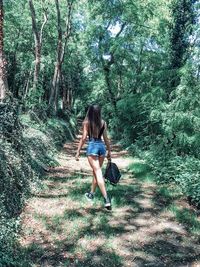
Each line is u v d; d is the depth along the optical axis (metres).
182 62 15.16
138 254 5.91
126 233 6.68
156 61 19.78
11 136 8.96
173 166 10.58
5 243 5.58
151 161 12.59
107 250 5.98
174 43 15.45
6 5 33.59
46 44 35.38
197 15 15.28
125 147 21.03
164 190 9.22
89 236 6.39
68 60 41.59
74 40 35.34
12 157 8.33
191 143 11.59
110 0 24.19
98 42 26.14
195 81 12.53
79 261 5.59
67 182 10.20
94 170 7.19
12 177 7.74
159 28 21.88
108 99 30.80
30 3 19.16
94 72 32.03
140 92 19.89
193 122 11.88
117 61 26.59
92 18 25.58
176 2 15.55
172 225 7.14
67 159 15.15
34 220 7.00
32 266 5.29
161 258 5.82
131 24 24.06
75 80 53.19
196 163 10.23
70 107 54.66
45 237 6.32
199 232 6.82
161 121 14.09
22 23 34.44
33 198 8.23
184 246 6.27
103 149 7.27
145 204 8.30
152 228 6.96
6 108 9.19
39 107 18.75
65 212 7.53
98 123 7.23
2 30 11.27
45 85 40.81
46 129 17.39
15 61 41.06
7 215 6.48
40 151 12.41
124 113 20.77
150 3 23.12
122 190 9.35
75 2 27.94
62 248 5.97
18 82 46.06
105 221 7.13
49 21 31.38
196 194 8.30
